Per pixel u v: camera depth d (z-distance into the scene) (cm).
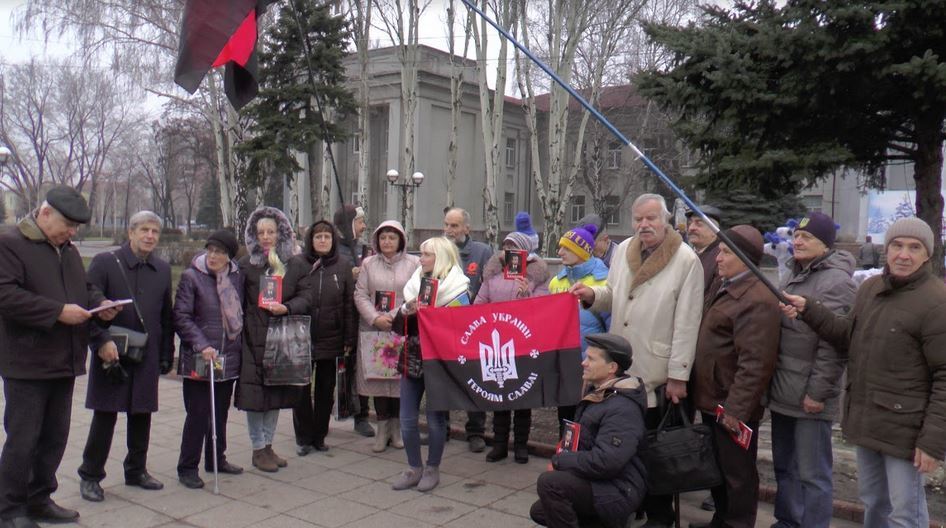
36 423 465
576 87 3077
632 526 496
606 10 2769
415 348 559
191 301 562
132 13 2675
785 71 793
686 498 557
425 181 3781
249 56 567
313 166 2512
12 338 457
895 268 361
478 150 4109
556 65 2512
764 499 542
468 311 525
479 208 4141
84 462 534
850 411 383
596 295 513
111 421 532
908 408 358
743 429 420
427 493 557
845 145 815
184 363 557
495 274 668
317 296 648
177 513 512
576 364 513
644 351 470
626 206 4119
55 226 461
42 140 4912
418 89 3719
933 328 347
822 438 432
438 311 527
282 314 591
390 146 3644
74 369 477
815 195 3675
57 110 4866
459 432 713
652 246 476
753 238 439
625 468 412
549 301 519
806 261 445
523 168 4494
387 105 3738
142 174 7356
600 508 405
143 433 555
